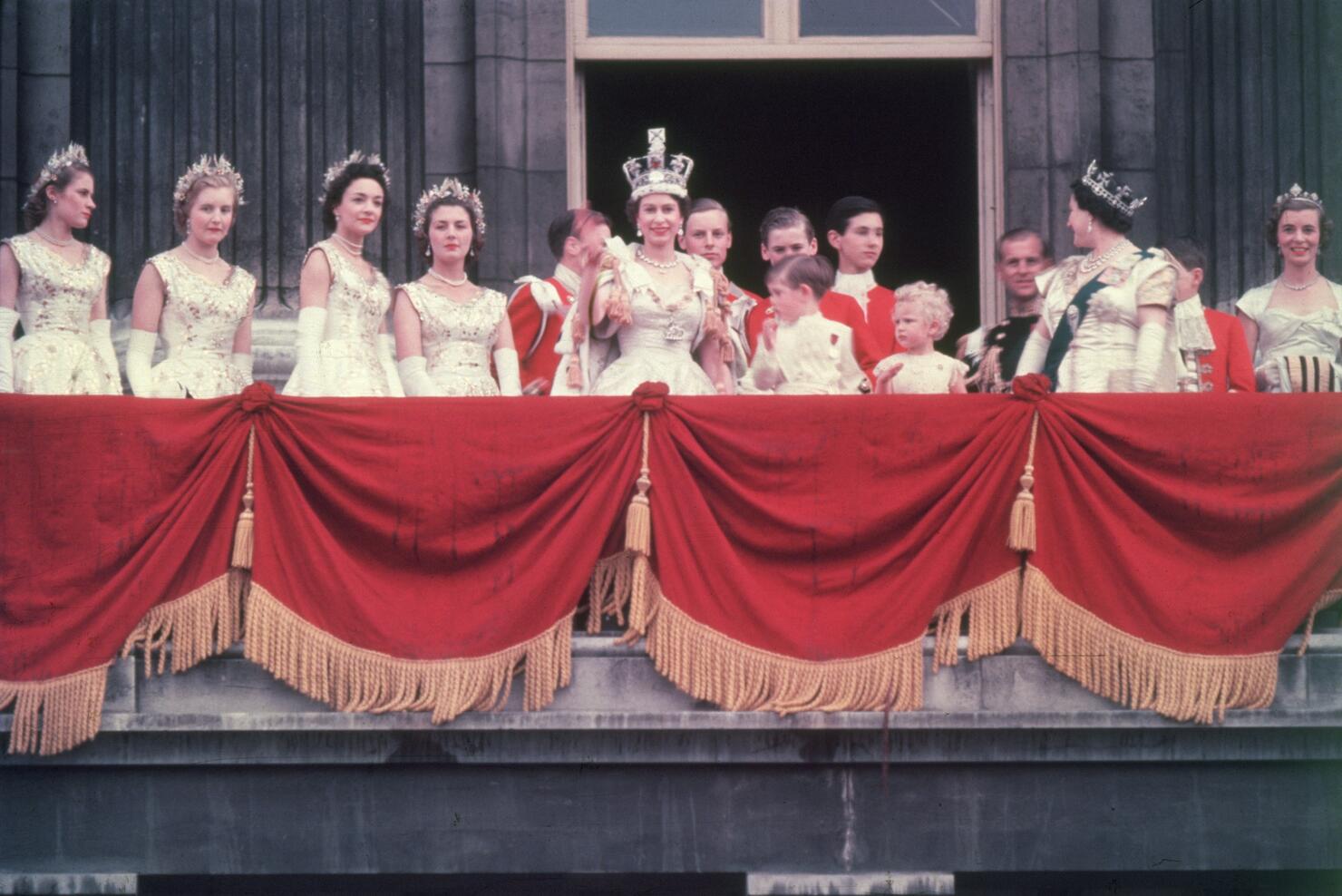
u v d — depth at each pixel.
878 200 35.59
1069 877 20.59
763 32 27.22
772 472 19.34
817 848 19.41
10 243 20.77
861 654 19.14
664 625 19.12
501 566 19.36
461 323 21.22
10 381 20.38
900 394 19.80
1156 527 19.36
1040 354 21.08
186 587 19.38
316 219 26.38
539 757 19.36
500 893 21.48
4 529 19.31
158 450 19.38
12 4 26.44
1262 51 26.50
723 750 19.33
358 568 19.42
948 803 19.45
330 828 19.44
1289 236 22.67
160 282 20.92
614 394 20.59
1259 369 22.17
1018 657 19.33
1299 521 19.39
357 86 26.53
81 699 19.16
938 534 19.25
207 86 26.47
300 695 19.34
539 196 26.52
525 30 26.61
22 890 19.33
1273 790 19.50
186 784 19.50
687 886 21.53
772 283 21.00
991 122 26.98
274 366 25.83
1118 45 26.42
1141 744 19.36
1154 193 26.34
